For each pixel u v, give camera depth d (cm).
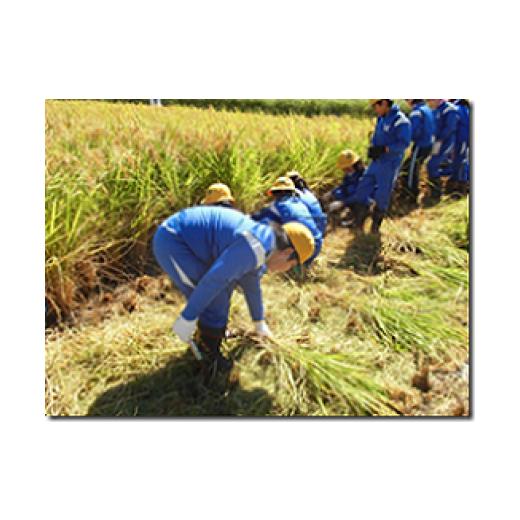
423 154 601
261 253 266
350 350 351
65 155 404
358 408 306
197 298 269
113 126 457
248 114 573
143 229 419
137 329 355
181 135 476
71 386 315
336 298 404
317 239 341
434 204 611
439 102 619
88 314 372
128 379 320
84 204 387
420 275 459
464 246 509
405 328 370
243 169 482
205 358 316
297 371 321
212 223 282
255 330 343
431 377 336
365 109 688
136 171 424
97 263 391
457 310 399
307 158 554
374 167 520
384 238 518
